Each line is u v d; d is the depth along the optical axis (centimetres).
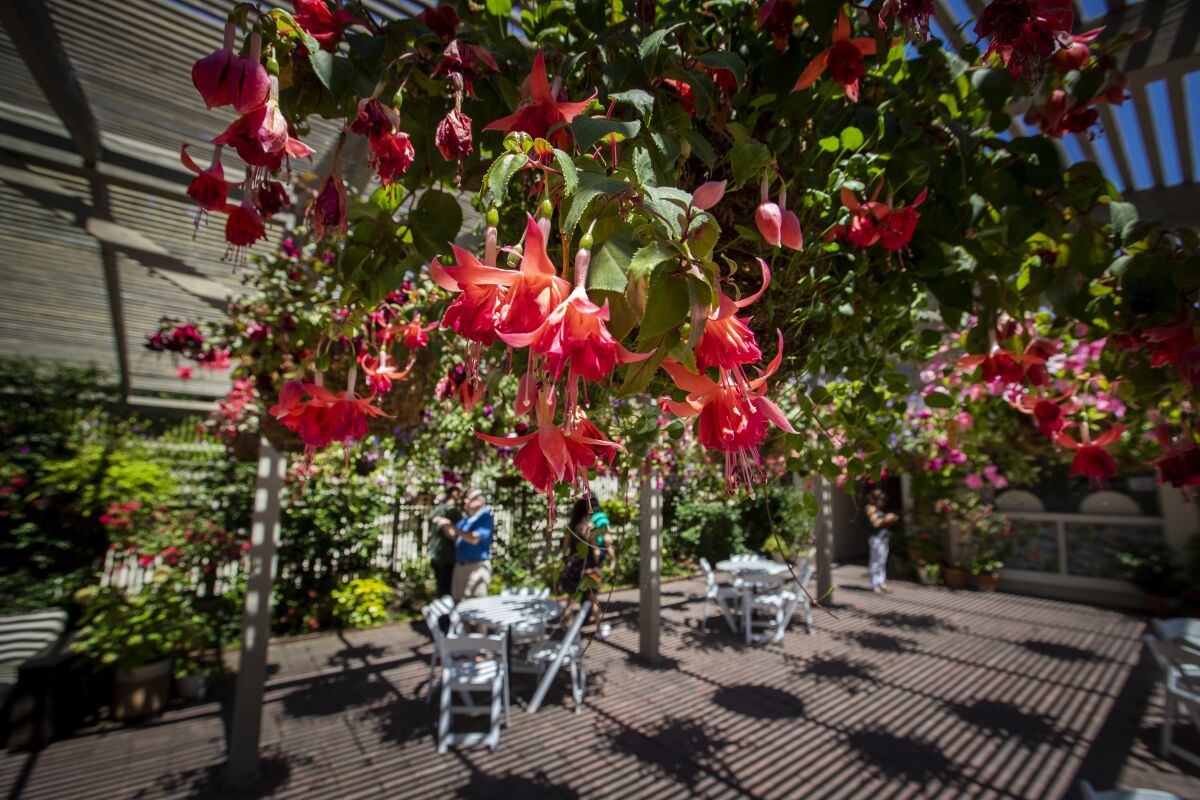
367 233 118
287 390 112
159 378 731
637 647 521
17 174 299
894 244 110
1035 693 418
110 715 384
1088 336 153
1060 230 124
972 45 121
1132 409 212
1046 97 124
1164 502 695
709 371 69
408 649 524
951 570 823
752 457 70
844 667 473
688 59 88
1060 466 783
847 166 112
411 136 100
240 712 305
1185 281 116
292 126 90
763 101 97
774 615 627
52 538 536
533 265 48
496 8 106
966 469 746
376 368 157
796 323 115
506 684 369
